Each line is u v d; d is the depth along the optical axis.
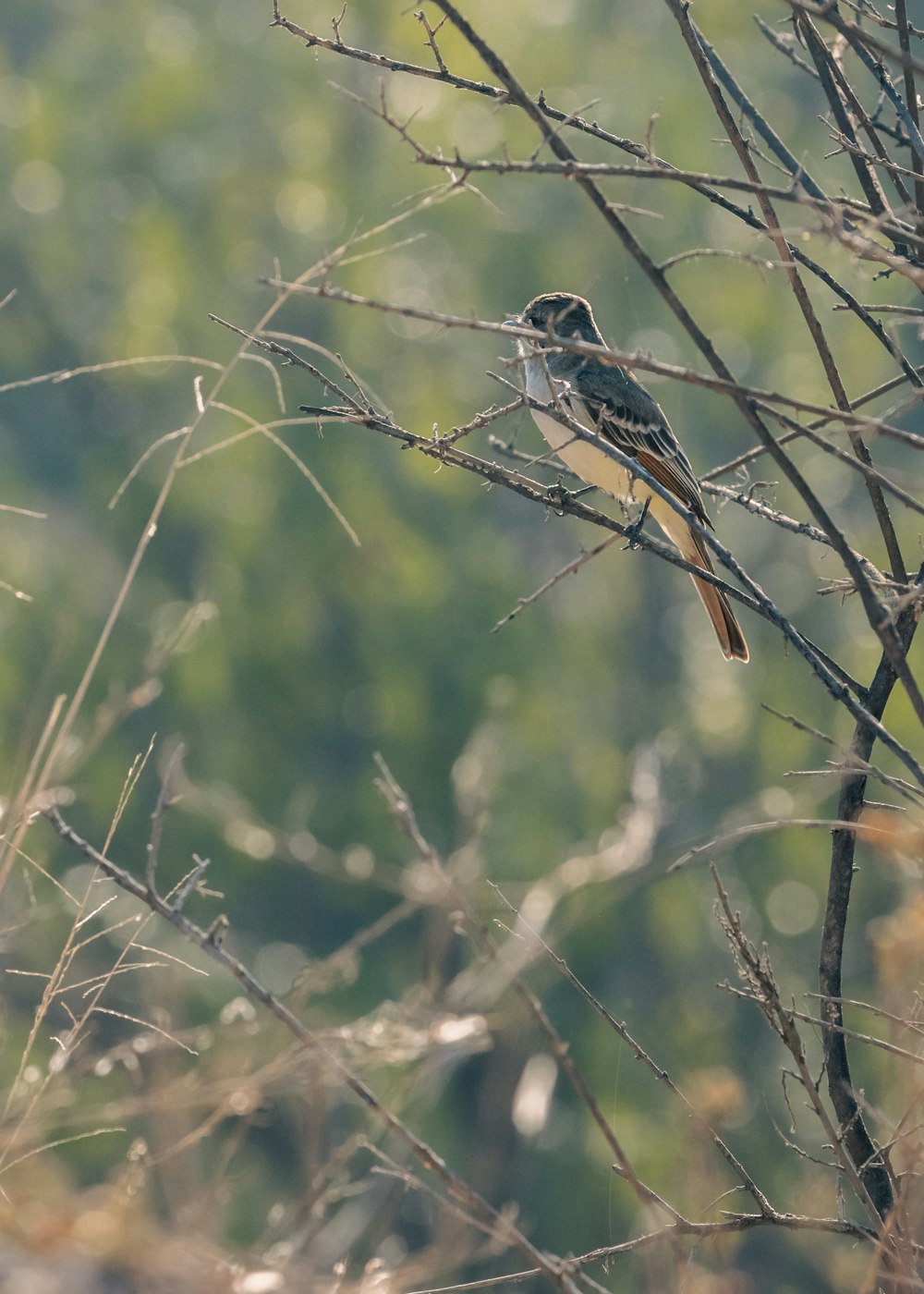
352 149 19.62
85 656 17.55
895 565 5.33
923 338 4.98
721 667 19.38
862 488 17.72
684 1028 16.81
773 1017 4.67
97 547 19.45
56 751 5.09
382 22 18.72
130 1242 4.99
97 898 12.09
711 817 18.38
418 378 18.33
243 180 19.45
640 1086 16.56
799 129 17.59
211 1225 5.30
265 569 18.17
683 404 17.91
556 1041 4.01
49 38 24.17
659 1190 14.57
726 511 19.36
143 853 17.36
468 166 4.30
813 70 5.61
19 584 17.77
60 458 20.73
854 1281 5.74
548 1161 15.07
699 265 17.91
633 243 4.25
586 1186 14.79
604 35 18.64
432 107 17.66
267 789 18.09
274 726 18.39
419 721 17.89
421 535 18.36
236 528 18.06
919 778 4.51
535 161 4.38
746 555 19.44
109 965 10.97
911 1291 4.25
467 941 11.87
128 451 19.20
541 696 18.03
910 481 4.57
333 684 18.34
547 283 18.17
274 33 19.59
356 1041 5.75
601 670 19.55
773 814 14.18
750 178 5.03
